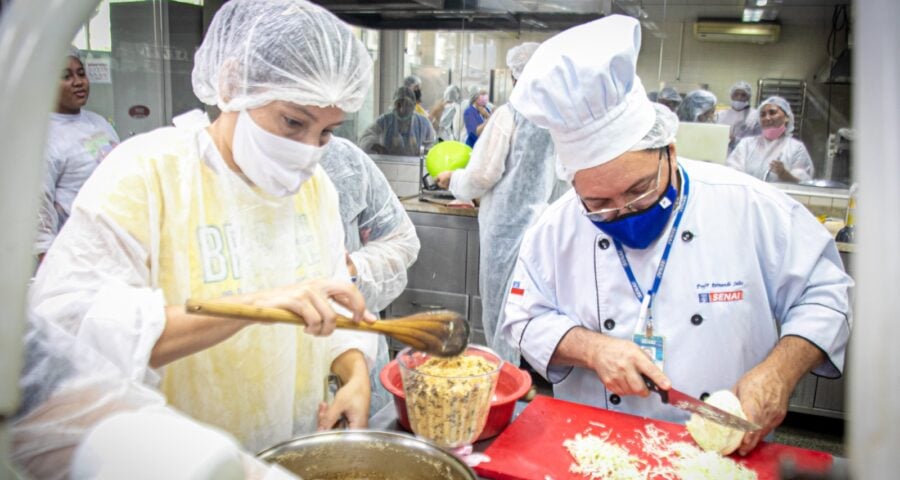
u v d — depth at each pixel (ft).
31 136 1.17
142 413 1.42
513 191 9.64
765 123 14.53
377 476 3.11
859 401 0.94
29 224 1.19
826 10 14.82
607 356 4.22
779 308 4.67
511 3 15.08
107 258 3.25
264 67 3.39
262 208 3.84
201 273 3.60
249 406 3.76
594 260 4.63
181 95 13.58
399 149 16.17
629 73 3.73
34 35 1.15
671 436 4.11
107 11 13.10
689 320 4.40
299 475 3.08
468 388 3.55
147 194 3.42
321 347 4.25
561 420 4.29
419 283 12.00
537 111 3.90
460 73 15.69
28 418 1.58
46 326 1.79
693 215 4.42
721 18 15.56
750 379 4.08
